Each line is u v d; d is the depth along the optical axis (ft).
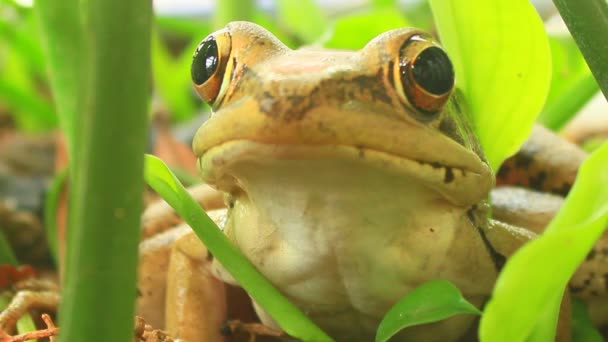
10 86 0.76
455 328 0.42
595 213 0.33
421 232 0.39
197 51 0.39
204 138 0.37
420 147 0.37
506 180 0.52
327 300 0.41
